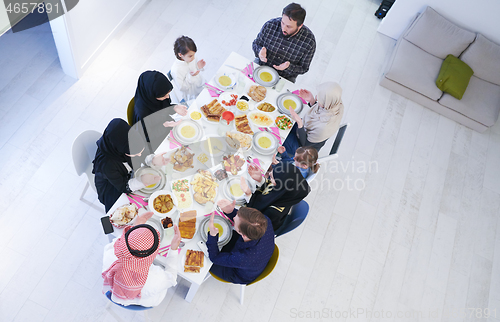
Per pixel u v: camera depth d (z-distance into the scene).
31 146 3.22
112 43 3.91
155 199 2.21
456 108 4.03
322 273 3.16
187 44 2.74
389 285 3.22
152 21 4.15
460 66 4.11
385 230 3.45
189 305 2.84
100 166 2.29
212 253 2.14
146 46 3.97
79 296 2.73
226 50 4.13
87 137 2.52
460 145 4.08
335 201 3.50
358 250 3.31
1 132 3.23
